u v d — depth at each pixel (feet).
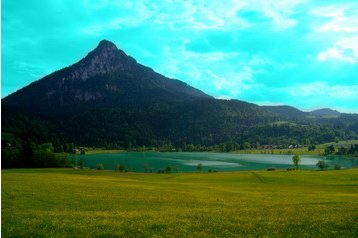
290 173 404.57
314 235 81.10
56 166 547.49
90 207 127.95
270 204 153.17
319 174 387.96
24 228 80.53
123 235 77.10
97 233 77.92
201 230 84.64
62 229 81.20
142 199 157.69
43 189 169.17
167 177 377.09
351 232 84.02
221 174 404.98
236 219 100.07
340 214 112.06
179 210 124.88
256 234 81.25
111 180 270.46
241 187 259.60
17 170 409.49
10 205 120.88
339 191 243.40
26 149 530.27
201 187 246.06
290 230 85.97
